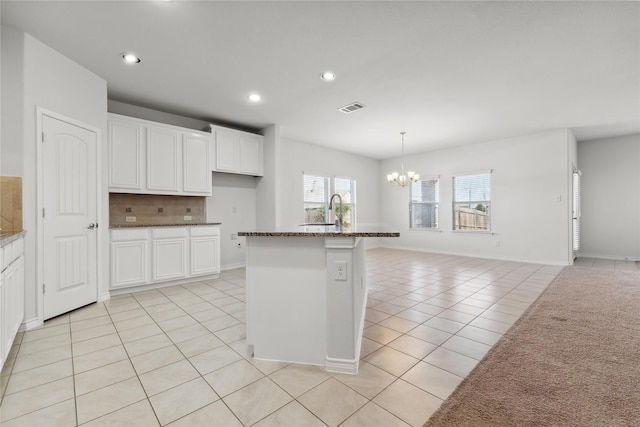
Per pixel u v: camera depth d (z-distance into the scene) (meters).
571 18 2.40
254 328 2.09
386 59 3.03
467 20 2.43
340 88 3.70
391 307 3.19
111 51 2.86
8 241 1.87
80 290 3.10
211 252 4.43
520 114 4.72
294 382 1.78
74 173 3.03
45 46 2.72
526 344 2.27
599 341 2.31
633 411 1.49
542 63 3.12
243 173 5.04
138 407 1.55
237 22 2.44
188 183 4.34
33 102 2.62
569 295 3.59
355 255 2.04
